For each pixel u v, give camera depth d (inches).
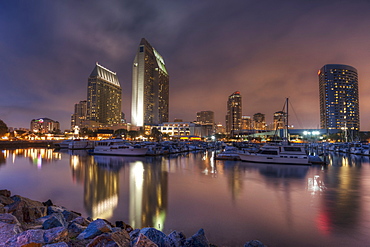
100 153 2815.0
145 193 916.6
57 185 1074.1
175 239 351.6
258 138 7765.8
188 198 841.5
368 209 714.2
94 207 735.7
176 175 1362.0
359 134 7637.8
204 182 1146.7
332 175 1366.9
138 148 2662.4
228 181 1172.5
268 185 1072.2
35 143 4928.6
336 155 3006.9
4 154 2940.5
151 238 330.3
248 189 986.1
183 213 678.5
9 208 403.5
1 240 256.5
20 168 1663.4
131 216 653.9
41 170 1566.2
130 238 310.8
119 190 969.5
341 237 521.3
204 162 2073.1
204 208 725.3
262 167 1728.6
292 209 715.4
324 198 839.1
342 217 645.9
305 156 1884.8
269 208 725.3
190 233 544.4
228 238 515.8
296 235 531.8
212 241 501.7
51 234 271.6
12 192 934.4
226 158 2263.8
